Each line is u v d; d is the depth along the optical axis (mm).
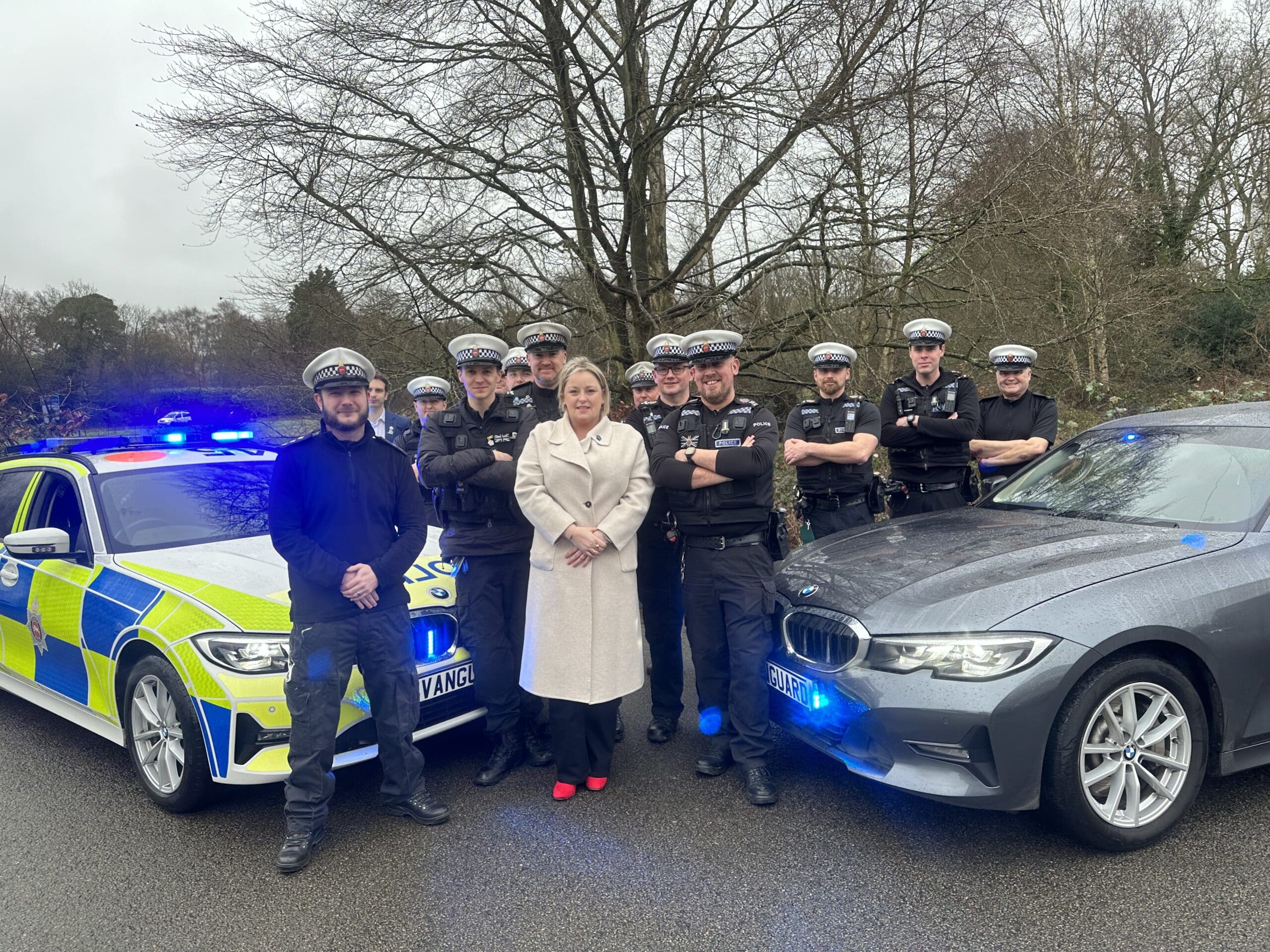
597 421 3311
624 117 9438
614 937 2361
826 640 2963
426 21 8672
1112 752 2613
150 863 2871
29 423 10930
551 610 3234
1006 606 2627
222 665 2969
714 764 3422
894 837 2838
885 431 4711
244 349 9984
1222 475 3252
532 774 3557
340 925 2479
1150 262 16641
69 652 3656
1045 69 12180
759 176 9398
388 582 2988
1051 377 11953
